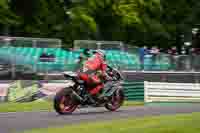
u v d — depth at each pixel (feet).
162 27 265.95
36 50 170.81
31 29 226.38
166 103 149.38
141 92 156.56
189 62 207.10
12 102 150.41
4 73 161.38
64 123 89.45
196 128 64.54
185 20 282.15
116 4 243.60
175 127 65.72
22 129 80.94
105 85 109.91
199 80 195.31
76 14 230.68
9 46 164.45
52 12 234.58
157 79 188.75
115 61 186.70
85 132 67.87
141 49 195.52
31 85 153.79
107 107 112.27
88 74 106.11
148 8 254.68
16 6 224.12
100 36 243.19
